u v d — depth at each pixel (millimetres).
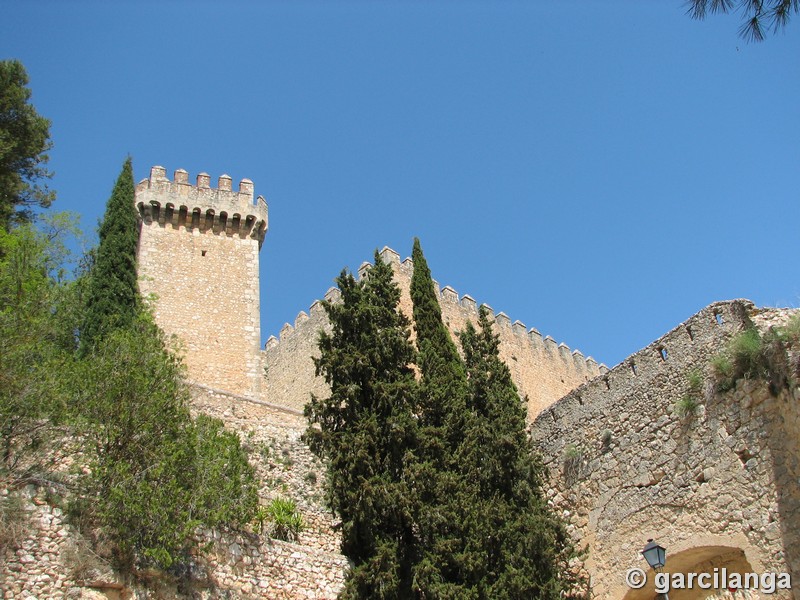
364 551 20812
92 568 17641
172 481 18938
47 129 39250
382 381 22656
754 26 14195
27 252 29328
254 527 22859
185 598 18766
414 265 30906
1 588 16656
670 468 23328
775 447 20797
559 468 26641
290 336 48781
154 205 42562
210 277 41719
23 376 19547
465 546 20766
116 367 21000
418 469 20906
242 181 45438
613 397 25938
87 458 19578
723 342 23219
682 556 22219
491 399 24562
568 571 23609
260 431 28078
